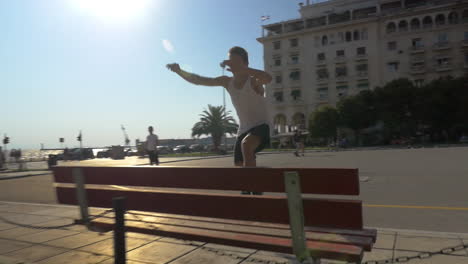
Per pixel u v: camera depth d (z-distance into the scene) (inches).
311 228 85.2
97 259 127.1
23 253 135.9
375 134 2112.5
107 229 120.1
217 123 1952.5
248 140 123.4
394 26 2342.5
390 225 177.2
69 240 152.9
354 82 2394.2
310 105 2509.8
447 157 677.3
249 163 122.2
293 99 2559.1
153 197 112.7
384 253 120.0
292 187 79.6
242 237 90.8
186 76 135.3
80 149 1611.7
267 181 88.7
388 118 1930.4
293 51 2564.0
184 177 104.8
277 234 90.7
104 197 126.4
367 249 74.4
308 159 799.7
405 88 1925.4
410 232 144.7
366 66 2370.8
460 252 118.7
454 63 2204.7
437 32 2245.3
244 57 124.9
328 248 76.3
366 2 2498.8
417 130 2010.3
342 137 2288.4
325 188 81.0
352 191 78.0
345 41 2425.0
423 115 1886.1
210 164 772.0
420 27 2274.9
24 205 251.6
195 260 121.3
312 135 2063.2
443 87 1876.2
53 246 144.4
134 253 130.1
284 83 2591.0
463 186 297.9
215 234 95.6
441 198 247.8
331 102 2450.8
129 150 1883.6
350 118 1995.6
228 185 95.7
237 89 127.1
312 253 77.6
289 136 2203.5
